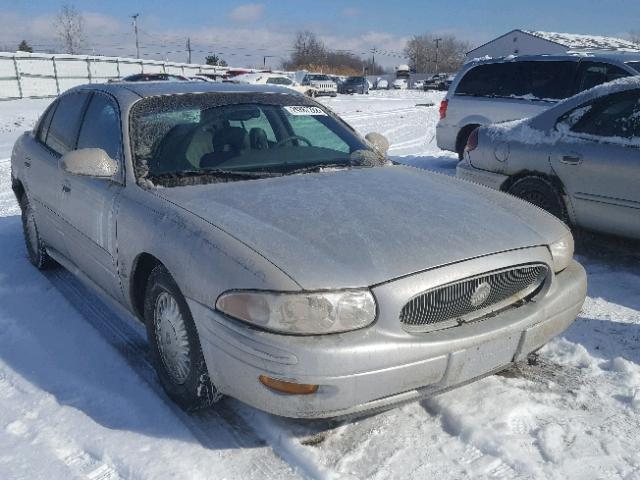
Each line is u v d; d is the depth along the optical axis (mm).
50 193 3859
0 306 3846
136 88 3561
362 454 2383
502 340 2408
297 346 2078
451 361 2270
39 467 2311
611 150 4328
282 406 2160
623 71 6926
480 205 2891
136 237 2756
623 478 2244
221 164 3168
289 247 2279
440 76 57219
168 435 2512
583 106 4645
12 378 2975
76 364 3111
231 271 2223
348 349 2092
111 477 2264
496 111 8102
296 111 3756
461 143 8711
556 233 2793
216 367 2291
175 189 2891
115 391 2852
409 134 14477
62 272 4488
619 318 3623
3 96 28875
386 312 2170
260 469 2311
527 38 40625
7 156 10344
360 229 2439
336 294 2133
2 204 6766
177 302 2510
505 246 2514
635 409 2684
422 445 2438
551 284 2643
